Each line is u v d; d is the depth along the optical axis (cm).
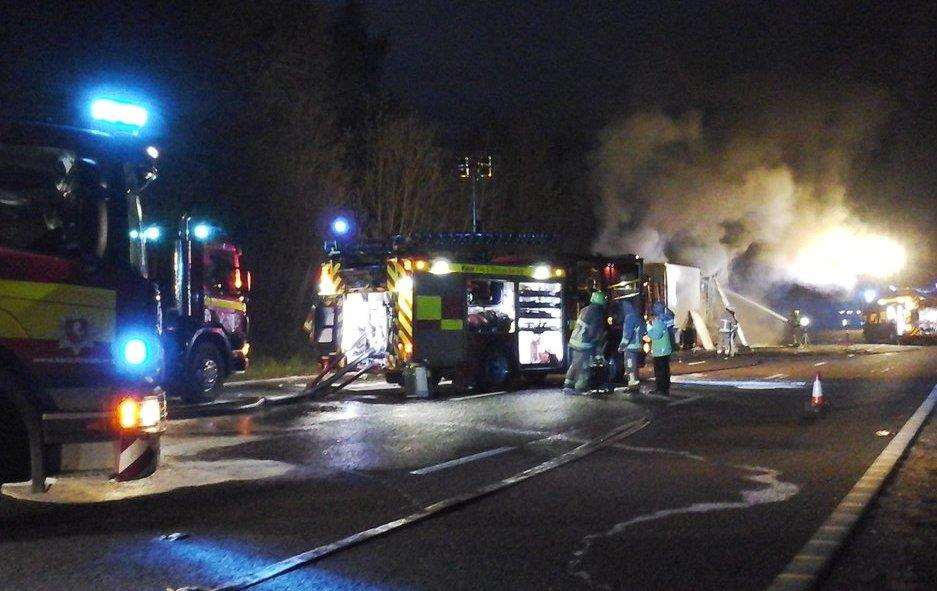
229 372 1727
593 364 1842
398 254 1786
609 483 915
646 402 1661
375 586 598
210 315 1686
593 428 1313
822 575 612
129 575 615
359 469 992
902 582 606
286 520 764
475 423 1370
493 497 855
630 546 689
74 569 627
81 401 729
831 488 883
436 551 678
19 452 726
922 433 1239
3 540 700
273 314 2906
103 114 770
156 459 771
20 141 728
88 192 739
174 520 763
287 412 1525
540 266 2005
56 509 801
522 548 685
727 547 684
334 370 1823
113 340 745
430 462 1036
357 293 1827
